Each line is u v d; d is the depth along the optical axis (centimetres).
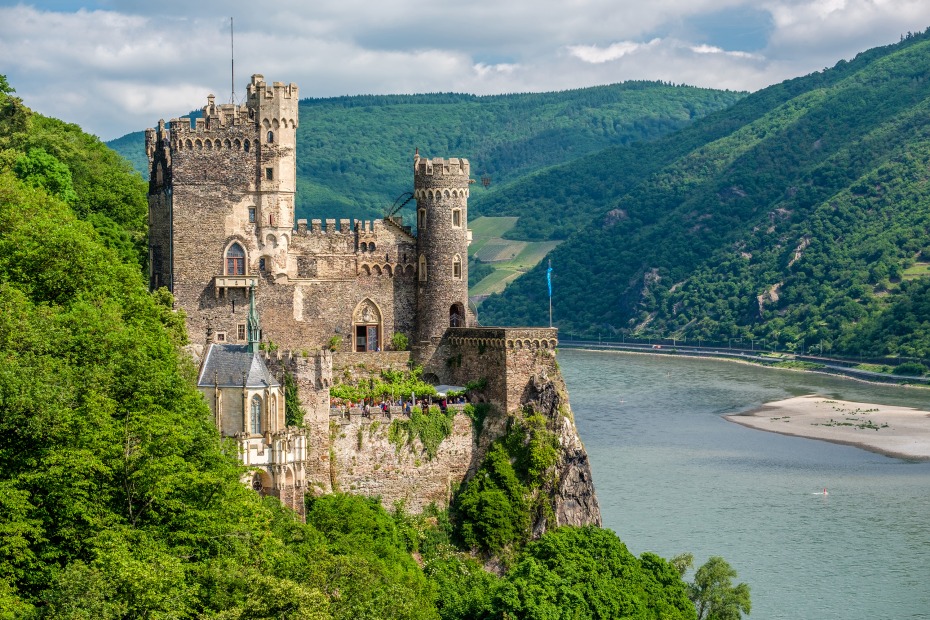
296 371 16562
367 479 17338
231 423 15162
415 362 19025
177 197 17988
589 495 18112
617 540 15900
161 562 9738
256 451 15175
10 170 16962
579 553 15388
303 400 16588
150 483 10575
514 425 18100
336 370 18512
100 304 12825
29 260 12912
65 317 11762
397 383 18588
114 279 14212
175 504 10619
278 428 15438
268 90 18225
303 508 15638
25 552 9531
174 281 18025
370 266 19125
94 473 10388
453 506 17850
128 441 10712
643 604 14925
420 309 19325
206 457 11631
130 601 9344
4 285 11669
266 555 11394
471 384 18538
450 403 18288
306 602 10350
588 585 14588
